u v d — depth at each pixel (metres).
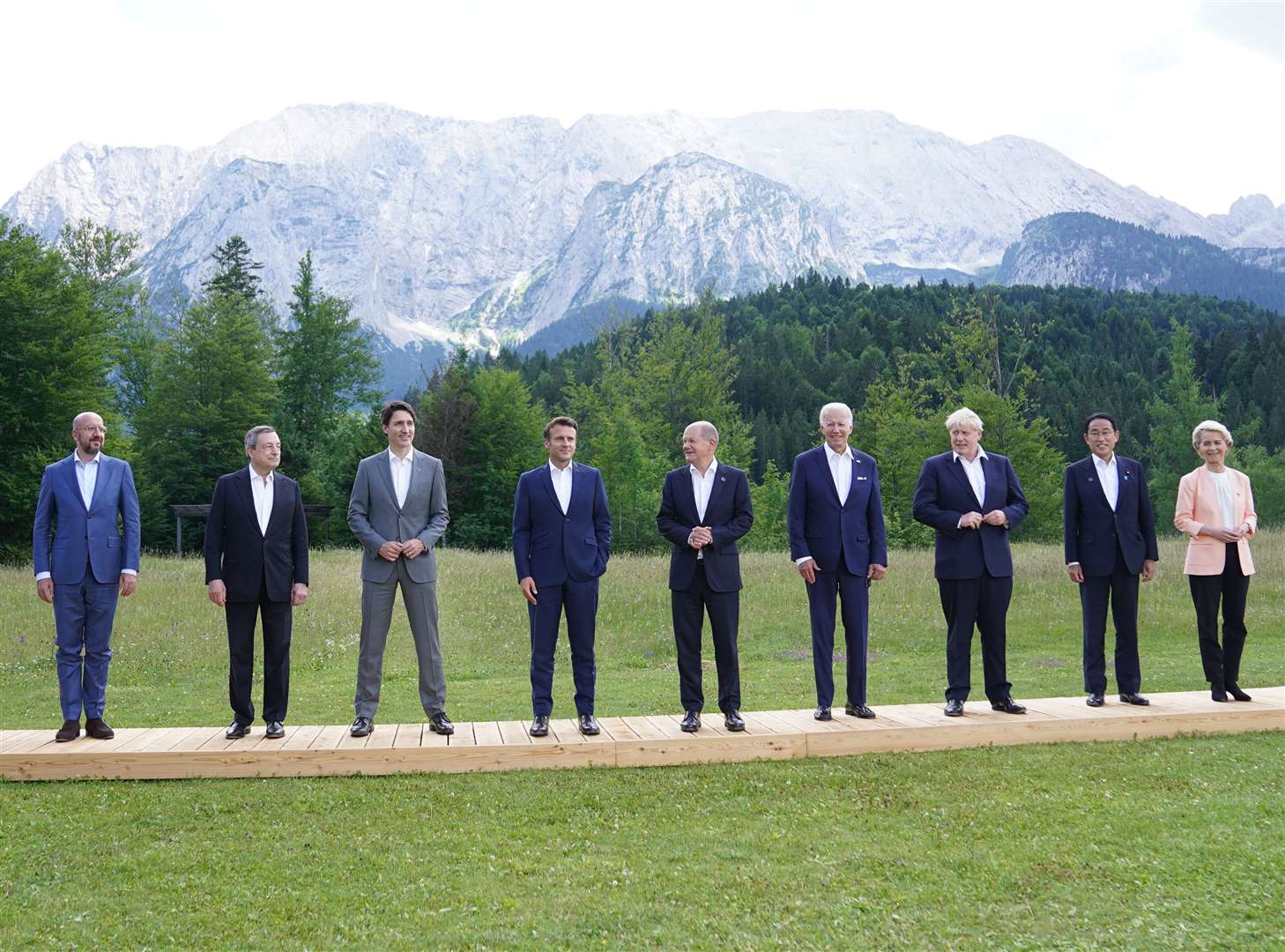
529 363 90.31
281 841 4.20
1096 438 6.51
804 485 6.14
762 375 79.50
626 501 33.94
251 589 5.59
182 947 3.19
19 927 3.34
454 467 40.53
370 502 5.87
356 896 3.59
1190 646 10.66
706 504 5.92
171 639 11.02
